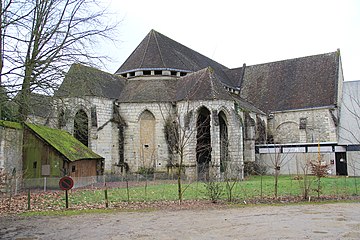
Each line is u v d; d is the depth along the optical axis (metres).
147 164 35.16
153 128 35.88
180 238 9.83
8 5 17.66
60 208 15.69
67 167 23.83
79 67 21.08
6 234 10.59
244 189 22.50
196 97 33.62
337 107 43.84
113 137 35.00
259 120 44.19
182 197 19.19
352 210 14.74
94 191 22.28
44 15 20.30
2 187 19.67
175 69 40.28
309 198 18.11
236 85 52.78
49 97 20.03
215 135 32.59
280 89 49.50
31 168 24.17
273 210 14.92
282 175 38.81
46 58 19.94
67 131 31.42
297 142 45.53
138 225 11.75
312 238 9.70
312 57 50.06
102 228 11.31
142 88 37.91
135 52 43.78
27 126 24.28
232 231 10.69
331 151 38.31
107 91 35.66
